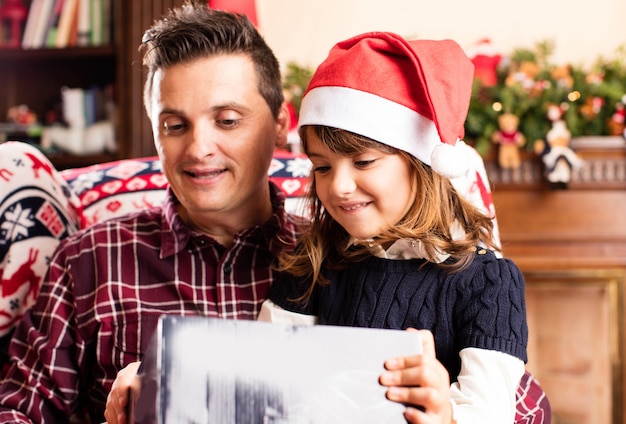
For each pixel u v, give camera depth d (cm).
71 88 307
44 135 288
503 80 276
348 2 310
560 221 276
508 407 90
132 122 277
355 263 109
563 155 265
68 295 122
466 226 108
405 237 102
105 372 119
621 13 299
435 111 97
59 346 119
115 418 87
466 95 103
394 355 77
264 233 122
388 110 100
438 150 96
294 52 313
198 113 111
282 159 152
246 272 122
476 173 137
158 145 116
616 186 274
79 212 147
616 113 272
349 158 101
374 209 102
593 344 279
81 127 289
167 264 121
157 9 274
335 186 101
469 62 106
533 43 301
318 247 110
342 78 102
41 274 132
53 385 118
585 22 300
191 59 111
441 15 305
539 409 114
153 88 116
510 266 101
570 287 278
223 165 113
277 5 313
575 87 270
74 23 287
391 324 101
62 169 290
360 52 103
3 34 290
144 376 74
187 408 71
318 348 75
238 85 112
